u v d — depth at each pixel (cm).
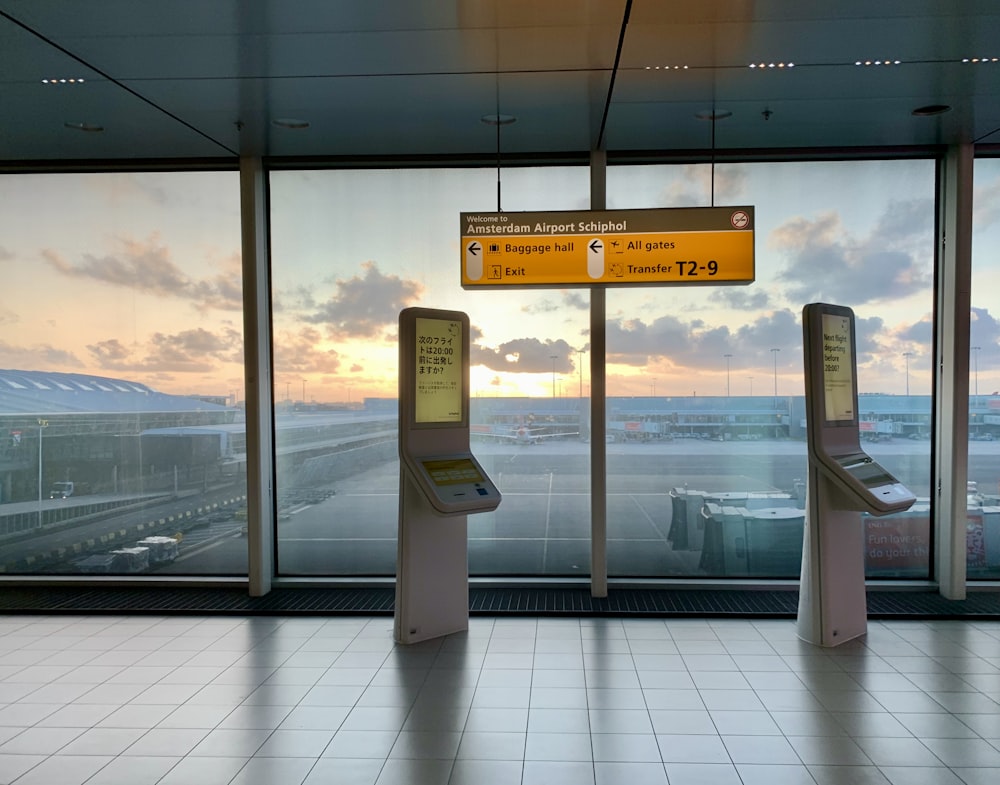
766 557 559
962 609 494
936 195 539
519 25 333
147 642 448
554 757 299
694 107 439
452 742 313
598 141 505
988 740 312
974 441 547
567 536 562
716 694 362
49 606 519
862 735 317
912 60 373
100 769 293
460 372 475
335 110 442
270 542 561
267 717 340
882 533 552
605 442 542
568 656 417
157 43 350
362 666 404
